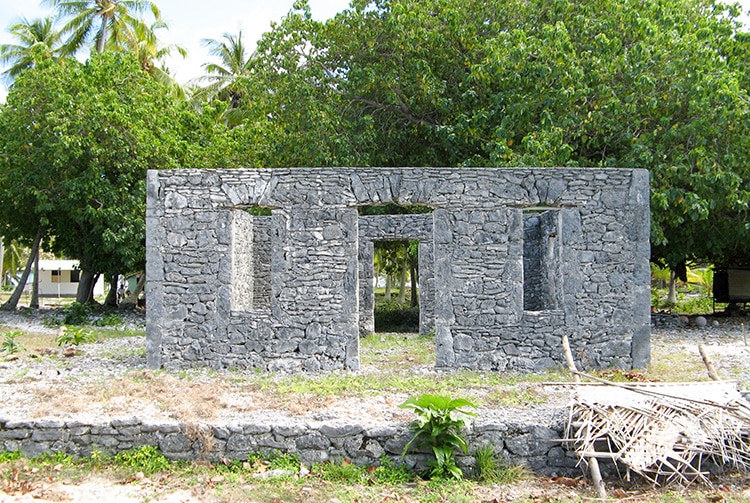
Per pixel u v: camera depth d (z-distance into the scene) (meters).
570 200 10.84
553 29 15.41
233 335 10.86
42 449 7.24
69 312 19.20
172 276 10.95
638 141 14.99
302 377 10.16
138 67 21.50
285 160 19.17
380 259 33.22
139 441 7.26
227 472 6.96
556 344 10.77
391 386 9.34
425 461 7.10
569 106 15.38
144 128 20.02
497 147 15.38
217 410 7.93
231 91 32.16
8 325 18.44
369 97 19.86
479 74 16.98
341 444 7.16
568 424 6.93
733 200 14.74
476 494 6.45
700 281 29.47
